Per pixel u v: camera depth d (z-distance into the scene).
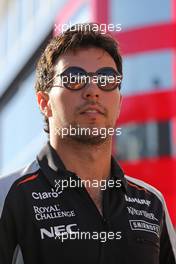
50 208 2.36
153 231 2.47
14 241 2.34
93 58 2.43
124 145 11.95
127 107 12.05
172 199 11.45
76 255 2.29
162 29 11.96
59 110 2.41
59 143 2.45
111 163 2.53
